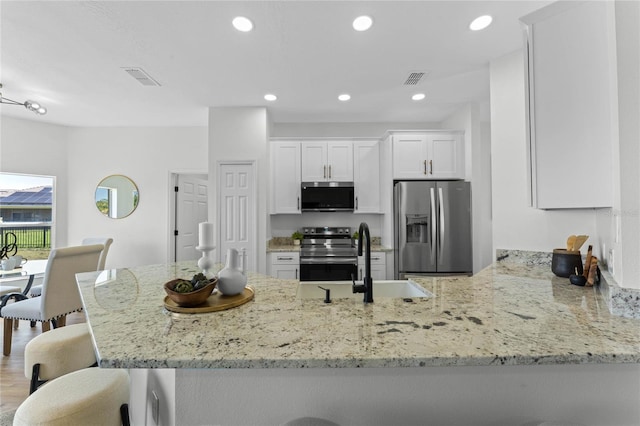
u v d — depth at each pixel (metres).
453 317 1.01
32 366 1.46
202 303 1.12
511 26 2.00
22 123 3.91
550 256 2.00
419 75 2.73
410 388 0.98
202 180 4.92
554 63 1.46
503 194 2.28
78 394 1.06
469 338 0.83
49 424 0.96
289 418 0.98
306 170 3.84
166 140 4.32
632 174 1.05
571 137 1.42
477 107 3.40
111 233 4.29
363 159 3.86
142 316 1.03
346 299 1.25
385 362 0.72
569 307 1.12
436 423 0.97
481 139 4.05
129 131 4.31
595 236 1.74
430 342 0.81
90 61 2.46
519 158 2.20
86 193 4.27
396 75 2.73
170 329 0.91
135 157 4.31
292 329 0.91
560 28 1.44
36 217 4.04
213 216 3.53
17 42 2.19
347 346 0.79
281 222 4.21
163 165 4.31
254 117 3.55
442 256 3.33
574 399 0.95
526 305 1.14
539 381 0.96
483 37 2.12
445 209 3.34
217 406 0.98
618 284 1.09
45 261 3.42
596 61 1.36
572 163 1.42
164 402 1.08
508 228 2.24
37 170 4.01
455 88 3.04
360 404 0.98
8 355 2.43
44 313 2.32
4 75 2.71
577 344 0.79
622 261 1.05
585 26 1.38
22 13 1.86
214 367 0.72
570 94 1.42
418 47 2.26
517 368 0.96
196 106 3.51
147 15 1.89
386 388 0.98
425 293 1.39
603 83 1.34
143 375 1.25
